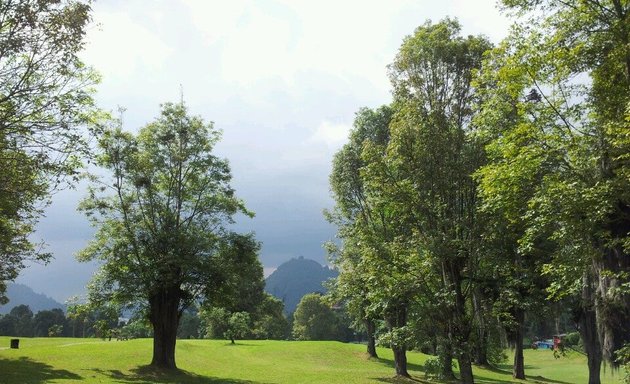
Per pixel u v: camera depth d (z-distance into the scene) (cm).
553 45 1825
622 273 1609
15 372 2977
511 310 3009
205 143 3984
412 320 2511
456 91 2617
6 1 1841
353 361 5238
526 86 1902
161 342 3694
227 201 3969
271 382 3397
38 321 13088
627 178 1570
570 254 1830
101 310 3647
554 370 5344
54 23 1906
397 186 2533
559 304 2950
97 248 3631
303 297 11588
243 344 6244
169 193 3838
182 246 3584
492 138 2175
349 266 3847
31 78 2022
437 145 2467
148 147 3906
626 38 1652
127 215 3688
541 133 1852
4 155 1984
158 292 3641
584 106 1886
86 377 3030
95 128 2256
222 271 3681
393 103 2766
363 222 3572
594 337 2845
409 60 2659
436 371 2441
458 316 2452
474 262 2475
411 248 2558
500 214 2339
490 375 4572
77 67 2148
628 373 1628
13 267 2811
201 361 4391
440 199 2500
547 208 1745
